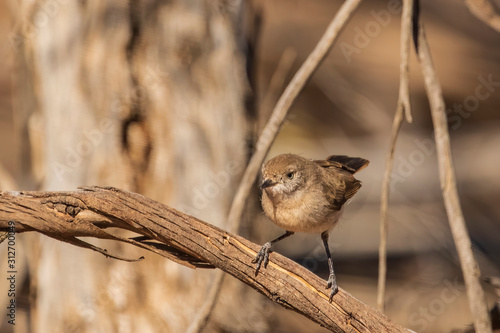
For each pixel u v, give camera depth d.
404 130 22.11
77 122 10.70
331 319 6.30
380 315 6.27
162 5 10.84
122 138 10.70
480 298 7.11
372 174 20.14
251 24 12.10
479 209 20.92
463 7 25.55
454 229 7.36
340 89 20.84
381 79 24.09
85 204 6.11
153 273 10.59
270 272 6.33
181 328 10.44
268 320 11.54
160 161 10.81
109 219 6.18
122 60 10.70
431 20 25.41
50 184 10.84
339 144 21.62
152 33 10.80
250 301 11.16
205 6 11.16
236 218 8.29
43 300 10.91
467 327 8.34
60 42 10.85
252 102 11.84
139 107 10.77
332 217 8.33
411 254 18.12
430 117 23.45
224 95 11.30
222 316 10.66
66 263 10.68
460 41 25.08
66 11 10.83
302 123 22.47
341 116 22.70
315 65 8.20
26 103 11.36
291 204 8.12
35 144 11.12
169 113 10.87
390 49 24.50
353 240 18.66
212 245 6.29
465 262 7.23
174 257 6.49
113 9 10.65
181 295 10.58
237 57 11.51
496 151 22.41
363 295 16.47
